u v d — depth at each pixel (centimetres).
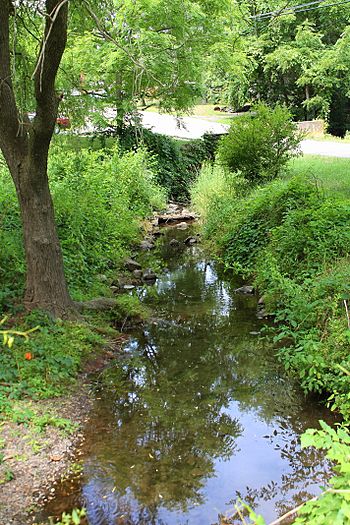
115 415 484
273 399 515
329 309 584
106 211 1073
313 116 3234
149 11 1162
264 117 1341
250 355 621
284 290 694
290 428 463
